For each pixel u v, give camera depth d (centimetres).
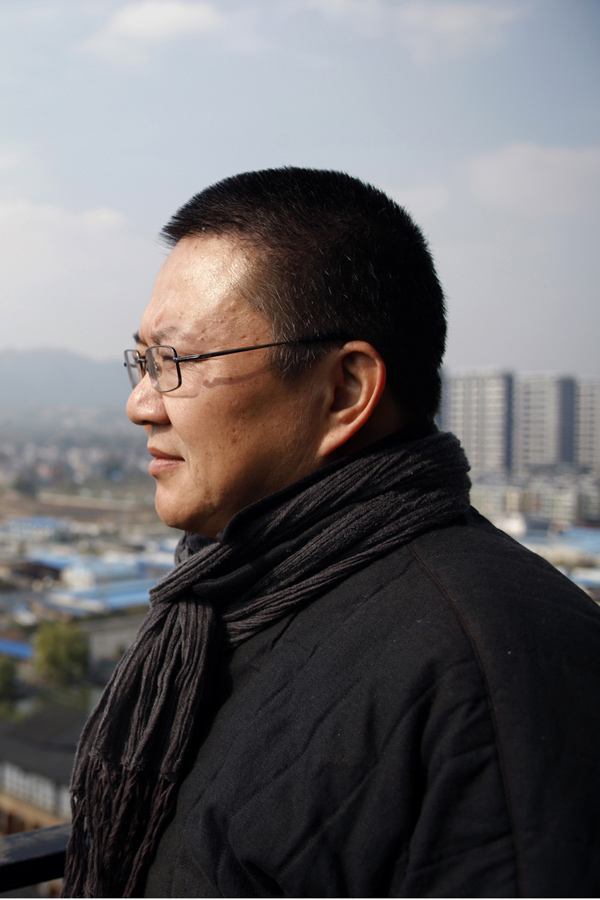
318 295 70
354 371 72
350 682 60
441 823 52
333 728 59
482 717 54
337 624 66
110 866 69
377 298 72
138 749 70
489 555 66
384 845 54
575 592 63
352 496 69
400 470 70
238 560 73
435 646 58
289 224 71
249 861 60
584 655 56
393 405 75
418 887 51
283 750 61
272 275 70
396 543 68
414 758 55
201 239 74
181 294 73
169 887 65
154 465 78
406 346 74
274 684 66
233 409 71
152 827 68
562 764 51
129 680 74
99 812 71
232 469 72
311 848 57
